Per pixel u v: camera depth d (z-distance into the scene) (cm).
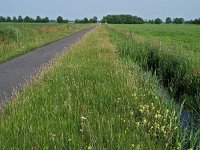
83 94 704
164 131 502
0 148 420
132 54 1584
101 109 598
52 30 4566
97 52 1591
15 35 2644
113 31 4800
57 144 433
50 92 732
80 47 1844
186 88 965
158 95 749
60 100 667
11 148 414
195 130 602
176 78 1076
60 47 2391
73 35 4331
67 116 548
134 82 824
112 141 439
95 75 920
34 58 1725
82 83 813
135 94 665
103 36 3303
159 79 1103
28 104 627
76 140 447
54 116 539
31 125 495
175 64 1186
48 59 1662
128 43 2003
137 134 484
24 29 3447
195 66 1056
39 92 729
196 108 787
